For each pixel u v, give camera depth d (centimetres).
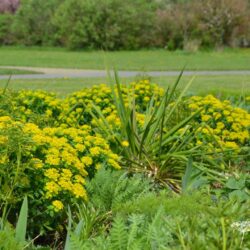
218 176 516
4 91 623
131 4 3581
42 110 667
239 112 642
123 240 301
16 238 325
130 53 3291
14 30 3788
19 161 378
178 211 365
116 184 430
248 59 2916
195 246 278
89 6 3500
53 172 395
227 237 287
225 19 3553
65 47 3675
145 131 525
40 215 390
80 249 297
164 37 3588
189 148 562
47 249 342
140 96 735
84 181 411
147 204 385
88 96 714
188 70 2278
